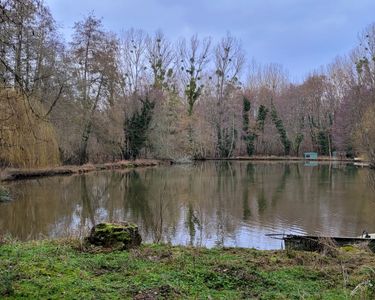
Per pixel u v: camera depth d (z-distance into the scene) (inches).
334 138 1838.1
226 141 1945.1
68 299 140.9
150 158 1525.6
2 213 509.0
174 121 1672.0
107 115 1259.2
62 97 1001.5
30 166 876.6
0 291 143.9
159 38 1919.3
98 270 181.2
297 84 2206.0
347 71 1860.2
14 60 597.6
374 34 1611.7
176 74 1975.9
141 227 436.5
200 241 333.7
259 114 1990.7
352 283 176.9
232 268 191.3
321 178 971.9
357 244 294.5
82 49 1187.3
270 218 497.4
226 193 714.8
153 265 193.3
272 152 1984.5
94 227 239.6
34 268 173.6
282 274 189.6
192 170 1229.1
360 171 1173.7
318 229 443.2
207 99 1987.0
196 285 167.5
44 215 499.2
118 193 708.0
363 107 1427.2
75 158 1135.0
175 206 577.9
